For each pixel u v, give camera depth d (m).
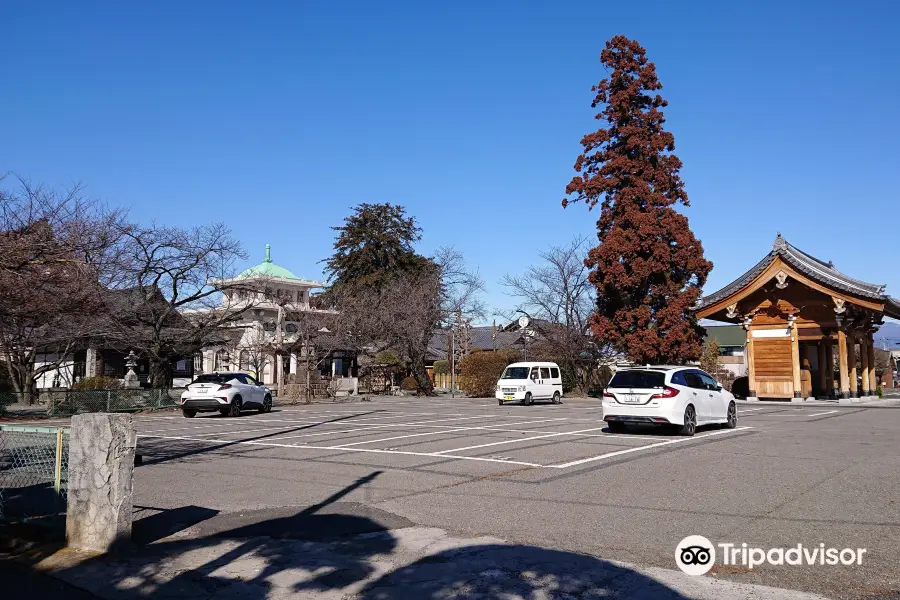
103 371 46.25
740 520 7.87
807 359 36.16
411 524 8.03
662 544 6.98
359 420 23.42
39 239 11.19
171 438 17.64
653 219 35.12
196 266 29.09
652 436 16.53
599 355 41.72
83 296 12.06
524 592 5.70
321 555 6.84
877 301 30.50
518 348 53.41
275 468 12.30
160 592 5.90
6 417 26.78
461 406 32.69
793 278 32.22
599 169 37.19
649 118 36.47
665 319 34.41
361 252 55.88
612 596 5.57
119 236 18.73
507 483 10.40
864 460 12.33
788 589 5.65
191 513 8.73
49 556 6.91
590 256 36.34
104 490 7.06
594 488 9.87
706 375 18.36
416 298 45.19
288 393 37.09
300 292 61.88
